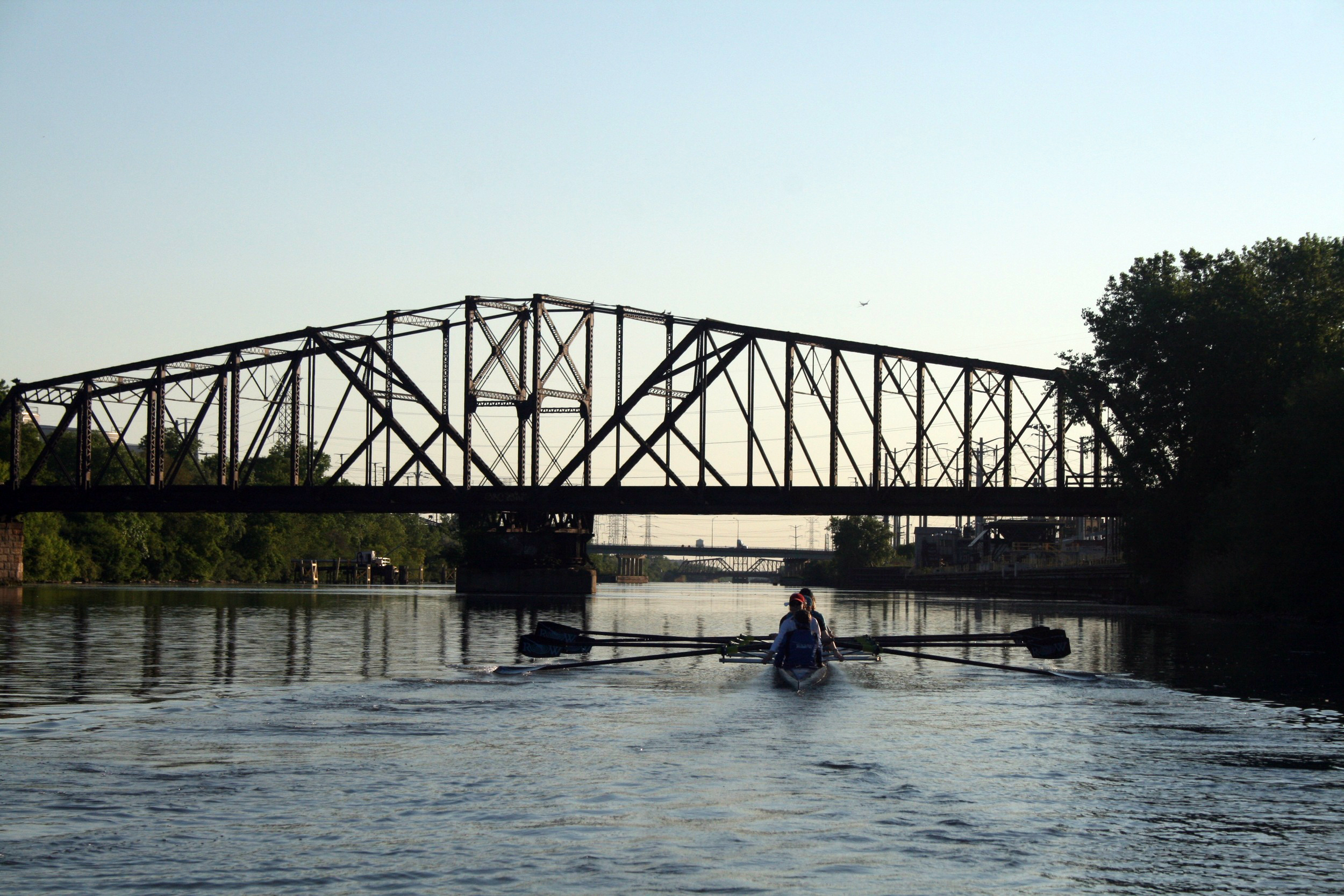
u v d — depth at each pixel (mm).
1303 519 52656
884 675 25828
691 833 11180
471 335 89500
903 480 79625
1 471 115875
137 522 148625
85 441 97000
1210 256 73375
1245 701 21531
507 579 110938
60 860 10195
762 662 27125
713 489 82875
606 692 21922
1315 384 54156
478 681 23859
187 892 9391
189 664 27734
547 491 87125
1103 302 74875
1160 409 70438
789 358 81938
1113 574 92312
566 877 9797
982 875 10039
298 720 18062
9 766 14133
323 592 113312
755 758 14906
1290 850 10859
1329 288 67812
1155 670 27891
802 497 80812
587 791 12938
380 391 90312
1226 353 67000
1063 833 11367
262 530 177750
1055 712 19609
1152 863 10438
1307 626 53125
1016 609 77125
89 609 61625
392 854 10422
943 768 14414
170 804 12258
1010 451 78688
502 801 12414
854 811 12141
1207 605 66625
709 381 83750
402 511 90375
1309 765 14883
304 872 9898
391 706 19750
